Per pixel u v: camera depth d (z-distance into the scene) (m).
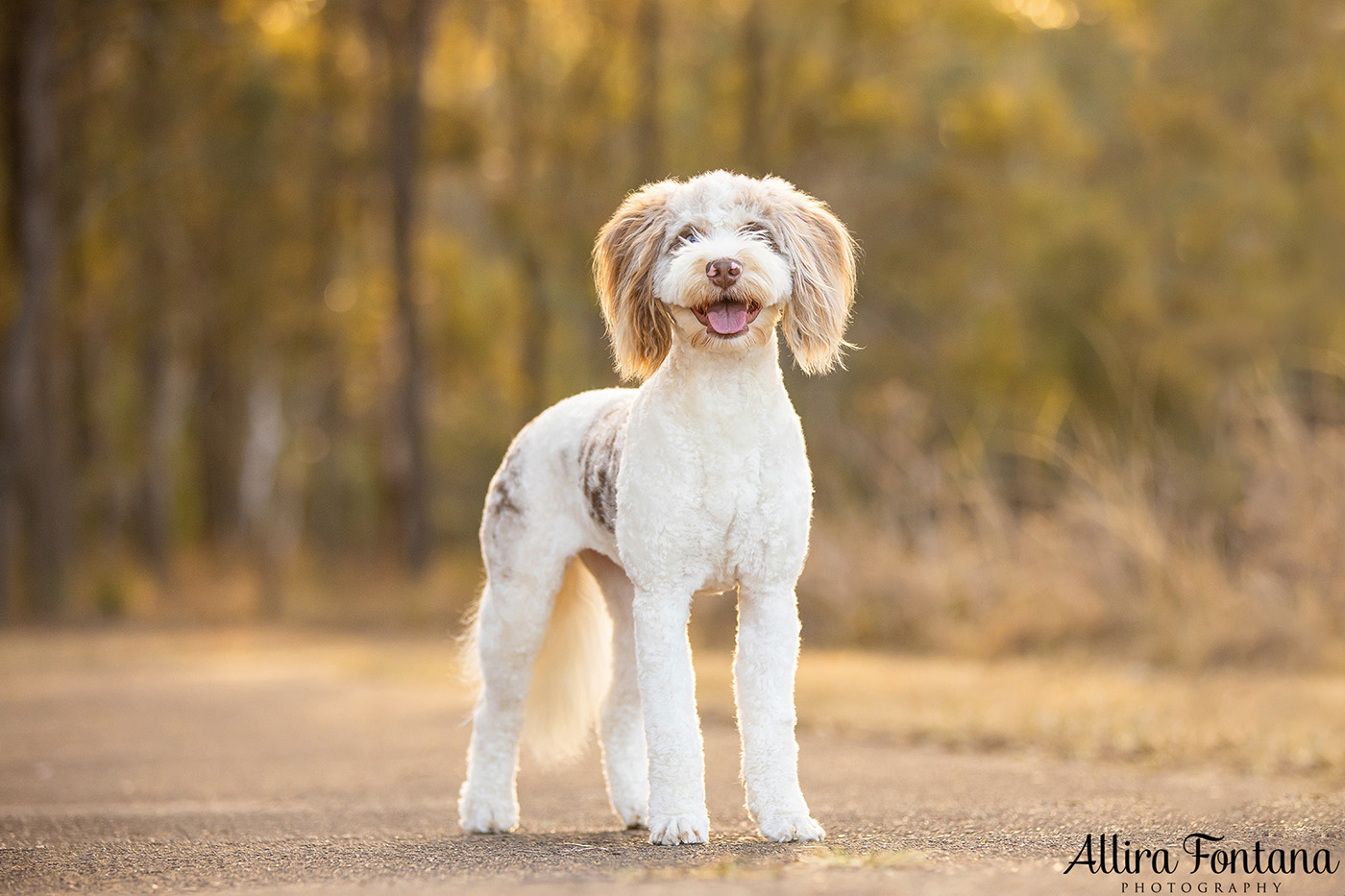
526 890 3.28
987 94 25.53
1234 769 6.07
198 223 27.44
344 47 26.88
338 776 6.46
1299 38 25.55
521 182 26.56
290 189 27.61
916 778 5.88
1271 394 12.63
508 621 4.79
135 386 32.50
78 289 25.98
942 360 24.16
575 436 4.71
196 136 25.33
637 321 4.45
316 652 16.19
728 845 4.02
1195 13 25.88
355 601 22.78
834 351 4.46
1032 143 25.69
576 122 27.02
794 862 3.58
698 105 26.77
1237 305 23.95
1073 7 28.77
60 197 24.59
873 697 9.16
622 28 26.41
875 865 3.50
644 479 4.20
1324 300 23.78
